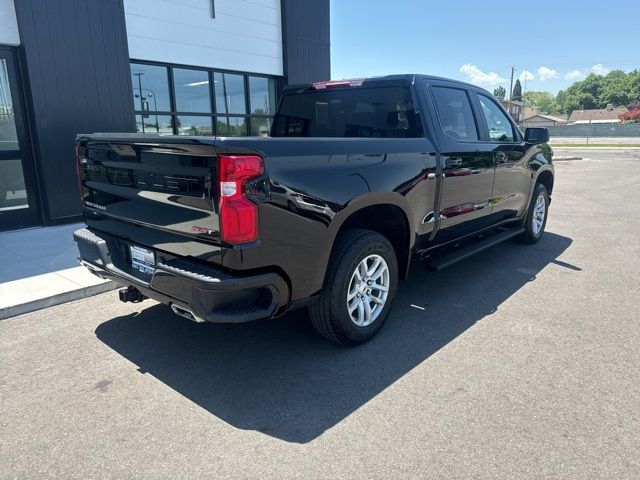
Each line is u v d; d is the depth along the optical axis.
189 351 3.64
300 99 5.05
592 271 5.55
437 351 3.61
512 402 2.94
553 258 6.08
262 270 2.84
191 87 9.32
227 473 2.38
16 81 6.98
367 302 3.68
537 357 3.50
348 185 3.24
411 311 4.38
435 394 3.04
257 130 10.73
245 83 10.28
